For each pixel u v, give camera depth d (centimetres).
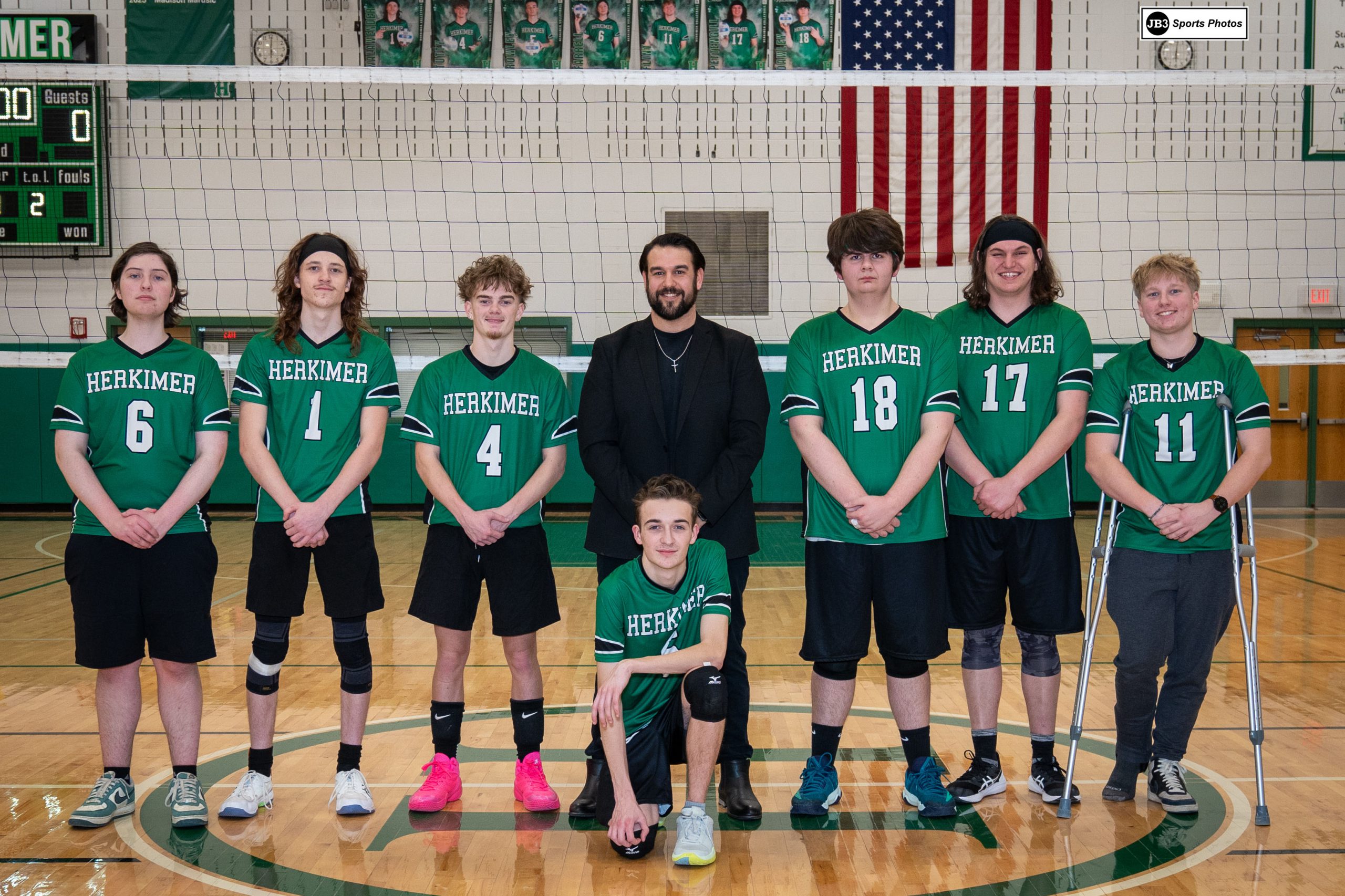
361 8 1198
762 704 458
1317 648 558
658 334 338
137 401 315
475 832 314
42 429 1232
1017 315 343
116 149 1207
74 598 315
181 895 268
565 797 345
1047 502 330
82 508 315
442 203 1219
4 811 329
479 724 429
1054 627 331
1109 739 402
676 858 288
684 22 1198
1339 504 1272
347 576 324
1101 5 1185
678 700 303
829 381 324
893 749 393
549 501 1265
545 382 343
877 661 546
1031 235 334
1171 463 328
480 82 506
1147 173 1200
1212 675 502
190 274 1216
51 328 1223
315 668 524
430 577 329
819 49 1191
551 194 1219
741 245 1219
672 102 1211
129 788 328
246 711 443
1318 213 1205
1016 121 1135
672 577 302
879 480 320
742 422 329
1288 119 1196
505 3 1201
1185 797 324
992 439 339
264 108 1210
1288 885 273
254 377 328
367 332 343
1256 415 322
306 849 300
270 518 322
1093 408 335
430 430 335
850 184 1145
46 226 1179
